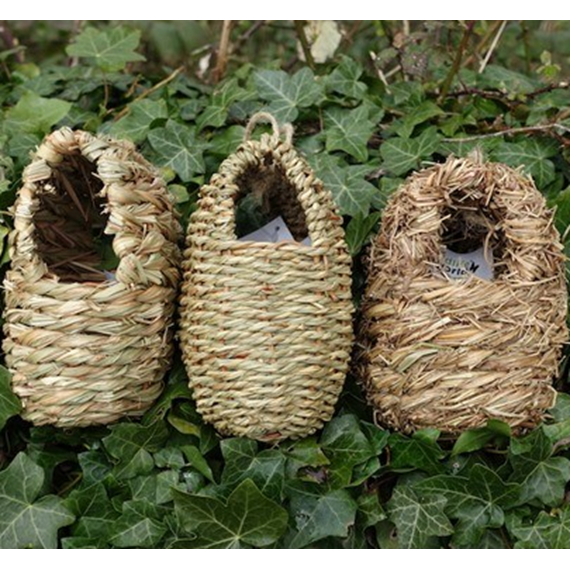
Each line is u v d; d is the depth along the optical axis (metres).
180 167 1.24
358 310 1.08
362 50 2.03
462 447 1.01
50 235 1.13
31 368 0.95
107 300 0.94
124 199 0.95
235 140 1.30
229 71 2.04
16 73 1.58
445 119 1.40
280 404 0.95
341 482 1.00
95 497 1.00
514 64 2.11
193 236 0.99
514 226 1.00
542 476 1.02
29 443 1.04
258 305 0.94
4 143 1.26
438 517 1.00
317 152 1.32
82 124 1.41
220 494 0.98
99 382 0.96
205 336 0.96
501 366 0.99
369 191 1.22
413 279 0.99
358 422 1.05
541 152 1.29
